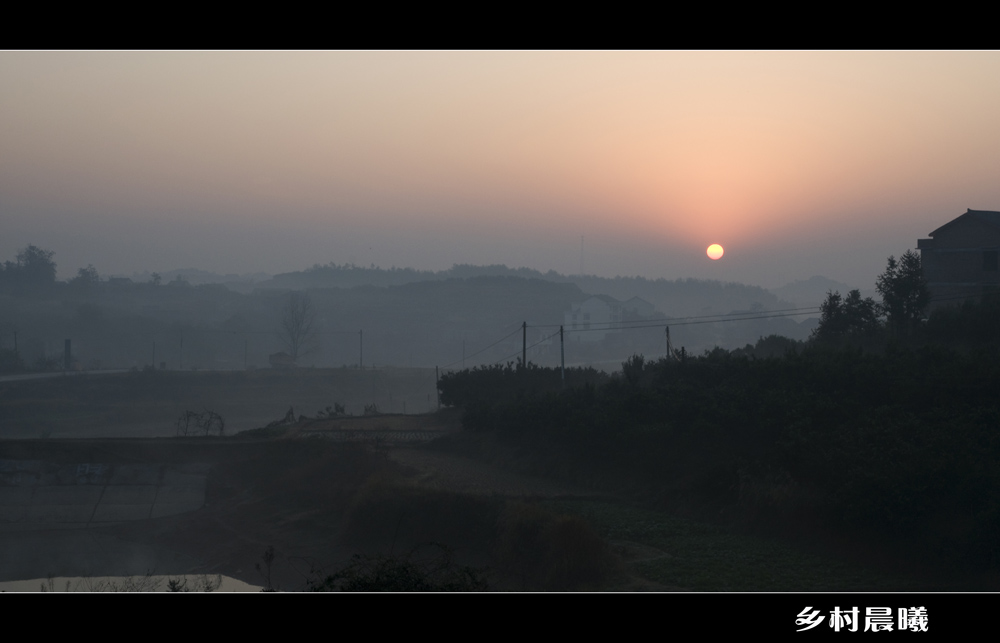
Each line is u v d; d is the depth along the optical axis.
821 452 19.33
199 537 24.09
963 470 16.38
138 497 27.23
